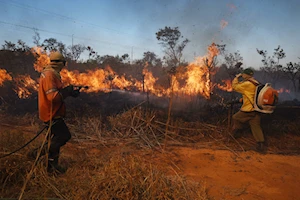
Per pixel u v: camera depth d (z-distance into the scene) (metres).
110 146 5.20
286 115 7.18
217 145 5.61
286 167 4.55
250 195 3.52
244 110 5.40
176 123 6.17
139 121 6.12
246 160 4.83
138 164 3.39
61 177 3.59
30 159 3.73
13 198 2.89
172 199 3.04
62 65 3.87
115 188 2.94
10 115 6.86
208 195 3.44
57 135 3.75
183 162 4.59
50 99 3.50
